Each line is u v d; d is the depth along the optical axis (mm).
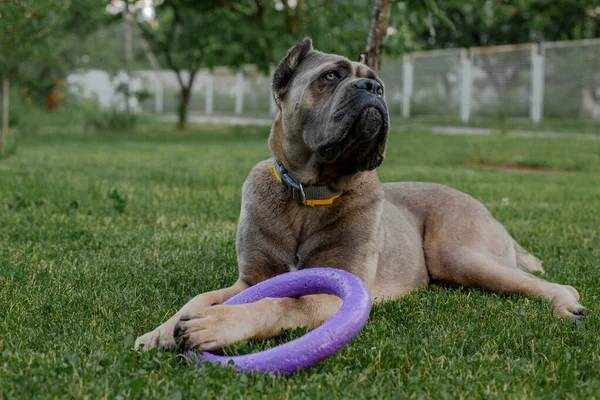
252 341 3330
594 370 3094
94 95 36688
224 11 20328
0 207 7664
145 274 4863
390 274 4516
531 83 28250
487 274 4527
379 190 4301
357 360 3143
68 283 4527
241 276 4195
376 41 7566
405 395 2746
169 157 15195
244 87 40844
